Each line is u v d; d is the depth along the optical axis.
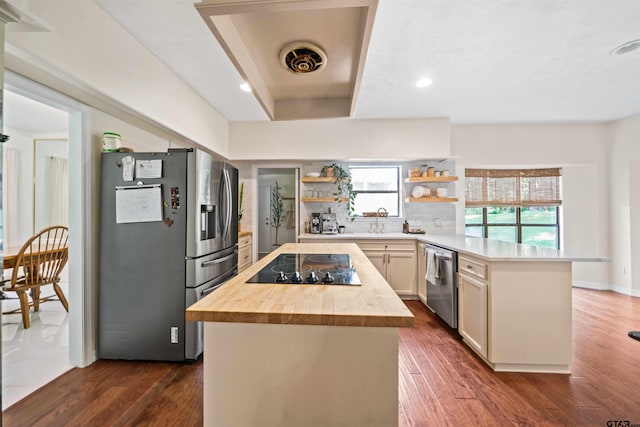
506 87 3.22
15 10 1.10
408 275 4.05
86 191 2.30
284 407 1.10
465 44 2.40
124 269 2.37
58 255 3.28
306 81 2.11
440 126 4.22
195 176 2.37
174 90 2.92
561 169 4.73
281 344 1.10
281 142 4.37
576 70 2.85
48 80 1.89
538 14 2.05
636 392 1.98
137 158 2.38
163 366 2.30
